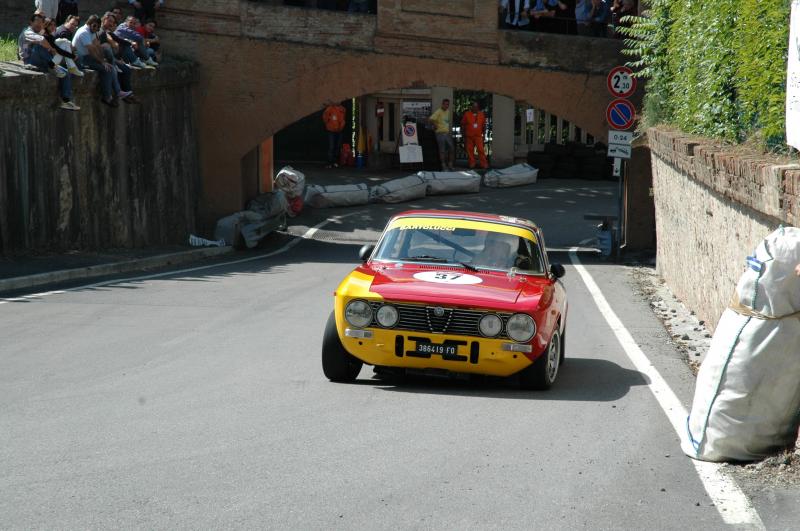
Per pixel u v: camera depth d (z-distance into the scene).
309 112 27.92
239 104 27.97
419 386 9.65
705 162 12.88
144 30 26.05
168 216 25.72
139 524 5.46
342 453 6.97
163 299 15.59
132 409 8.23
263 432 7.51
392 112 39.59
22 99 19.02
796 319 6.85
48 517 5.54
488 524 5.58
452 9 27.12
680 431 7.85
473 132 39.00
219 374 9.88
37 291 16.06
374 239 27.94
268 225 26.88
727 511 5.89
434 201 33.31
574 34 27.67
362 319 9.29
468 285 9.62
